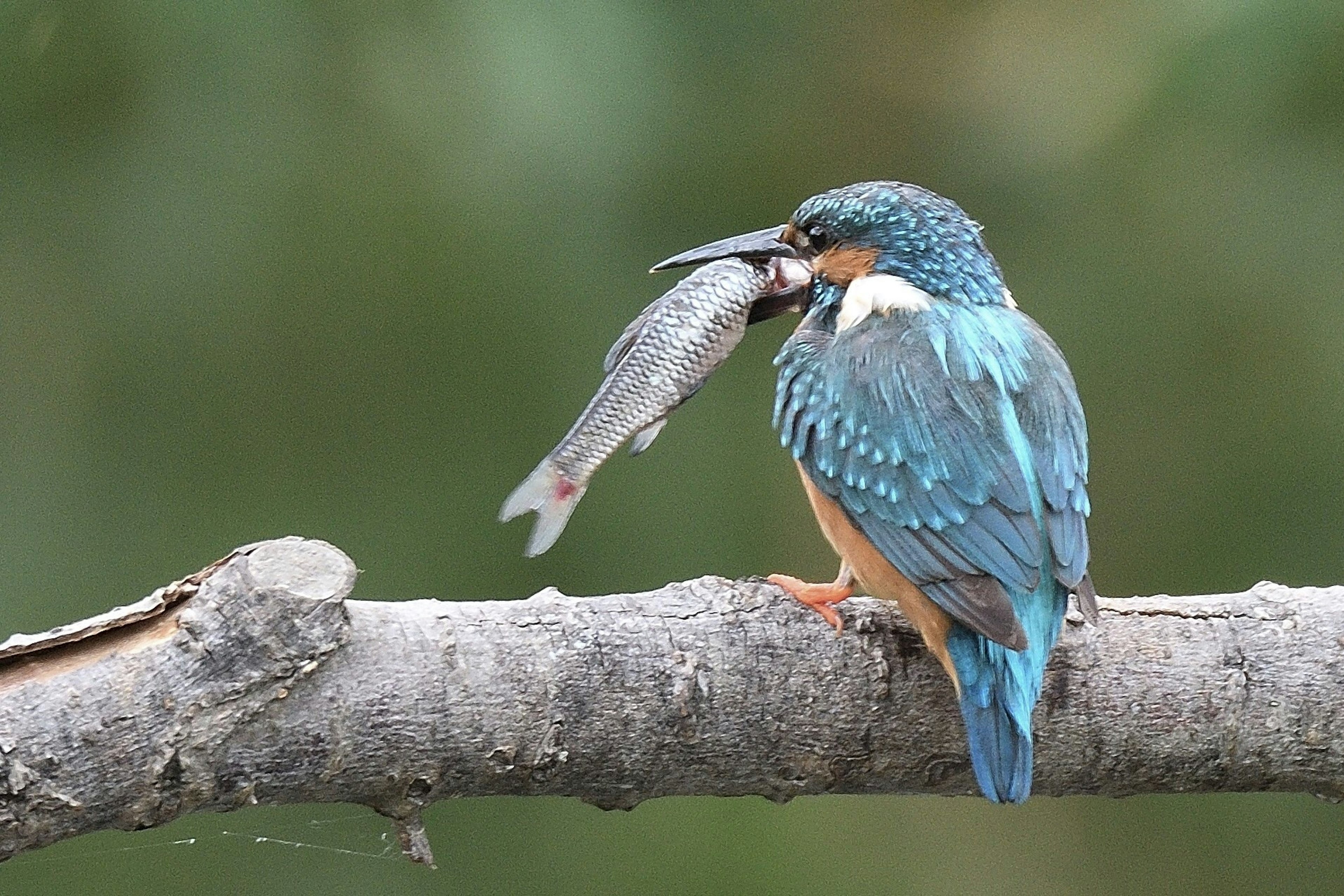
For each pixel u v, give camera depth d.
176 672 6.27
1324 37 9.71
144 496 10.95
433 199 10.40
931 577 7.09
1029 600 7.10
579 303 10.96
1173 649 7.21
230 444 11.05
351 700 6.49
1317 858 11.48
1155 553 11.52
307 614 6.34
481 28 9.65
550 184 10.41
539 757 6.74
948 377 7.70
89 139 10.34
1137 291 11.38
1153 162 10.90
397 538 11.00
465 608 6.80
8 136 10.32
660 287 11.02
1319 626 7.25
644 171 10.80
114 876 10.73
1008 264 11.60
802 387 8.03
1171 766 7.23
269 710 6.38
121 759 6.22
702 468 11.41
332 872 10.94
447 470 11.13
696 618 6.99
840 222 8.50
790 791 7.18
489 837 11.20
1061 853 11.62
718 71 11.04
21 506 10.72
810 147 11.43
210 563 10.87
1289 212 10.62
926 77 11.65
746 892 11.12
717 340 8.25
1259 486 11.38
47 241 10.45
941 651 7.02
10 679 6.22
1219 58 9.90
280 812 11.05
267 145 10.23
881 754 7.12
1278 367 11.27
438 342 11.05
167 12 9.62
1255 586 8.02
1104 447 11.60
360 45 9.80
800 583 7.23
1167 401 11.53
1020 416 7.59
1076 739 7.18
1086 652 7.20
